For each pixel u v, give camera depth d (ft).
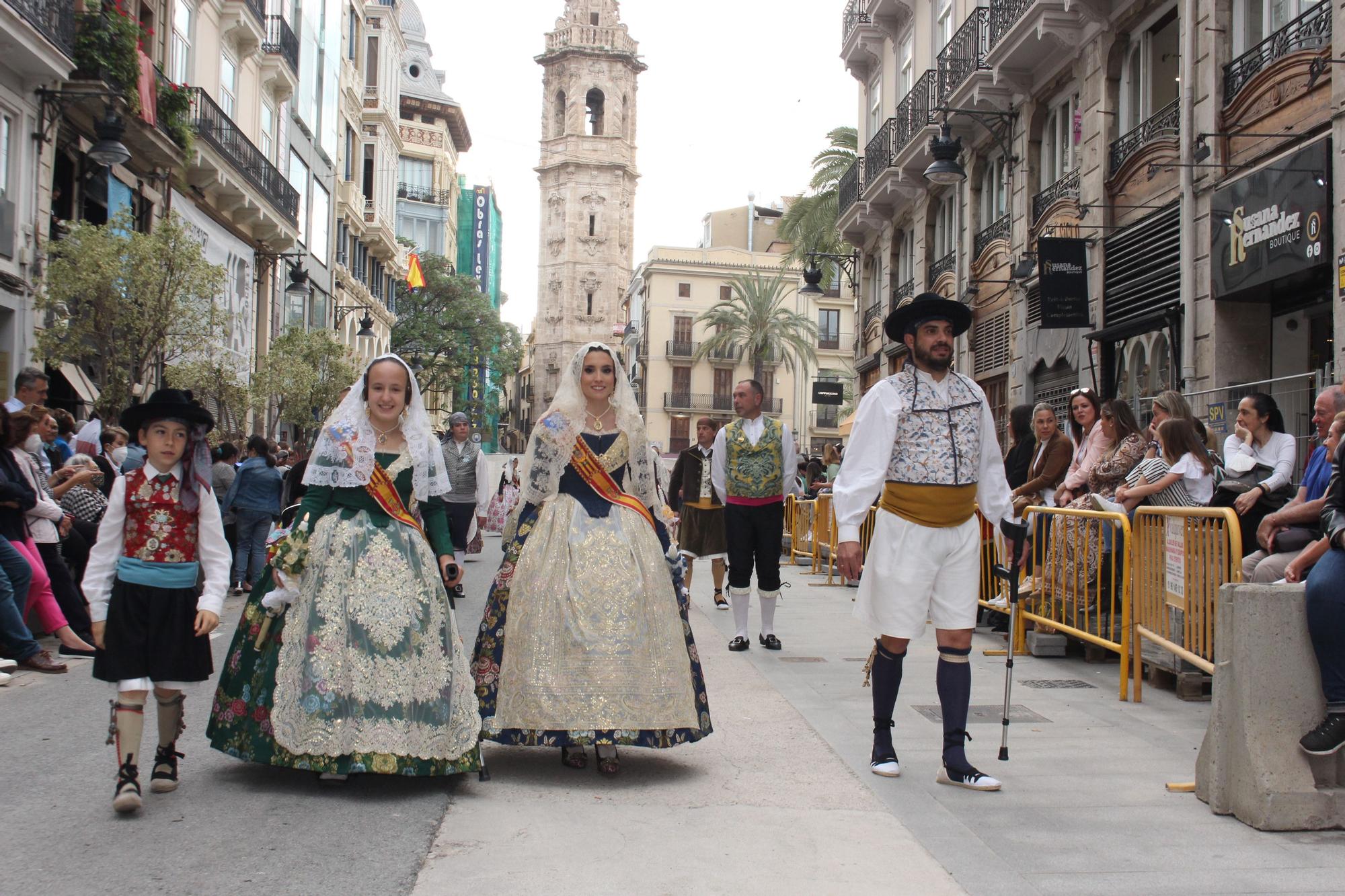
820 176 118.01
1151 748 17.81
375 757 14.73
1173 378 42.60
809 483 69.00
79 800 14.58
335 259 127.13
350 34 136.26
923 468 15.75
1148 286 45.29
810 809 14.48
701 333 226.17
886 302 83.61
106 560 14.33
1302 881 11.95
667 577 16.94
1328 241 33.04
